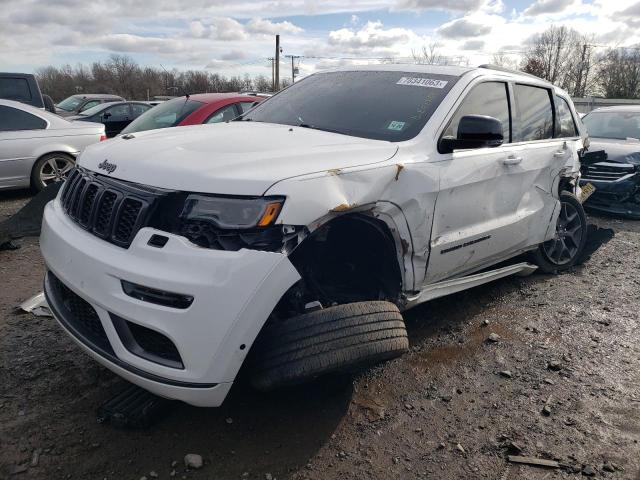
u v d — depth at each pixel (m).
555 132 4.79
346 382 3.08
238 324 2.22
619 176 7.87
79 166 3.04
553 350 3.72
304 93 4.13
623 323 4.18
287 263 2.33
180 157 2.59
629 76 47.38
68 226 2.76
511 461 2.61
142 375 2.32
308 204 2.43
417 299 3.27
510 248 4.17
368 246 3.11
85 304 2.56
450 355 3.61
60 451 2.53
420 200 3.05
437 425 2.87
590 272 5.35
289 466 2.52
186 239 2.29
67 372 3.15
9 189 7.83
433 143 3.27
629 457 2.66
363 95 3.76
